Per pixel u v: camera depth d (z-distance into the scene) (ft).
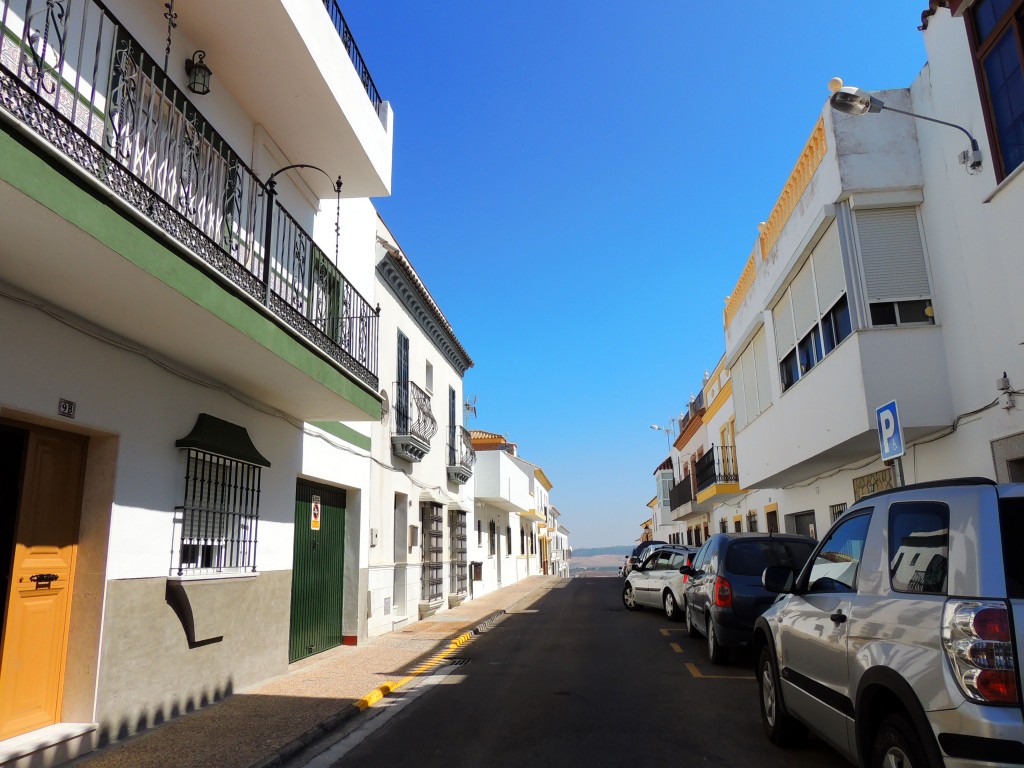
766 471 50.49
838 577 16.40
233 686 27.30
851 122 34.22
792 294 42.91
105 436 21.75
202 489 26.16
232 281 22.12
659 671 31.30
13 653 18.66
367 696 26.73
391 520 48.91
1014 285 25.40
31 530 19.52
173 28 24.98
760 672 21.26
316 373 27.99
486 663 34.76
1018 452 27.09
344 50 31.07
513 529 120.88
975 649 10.57
